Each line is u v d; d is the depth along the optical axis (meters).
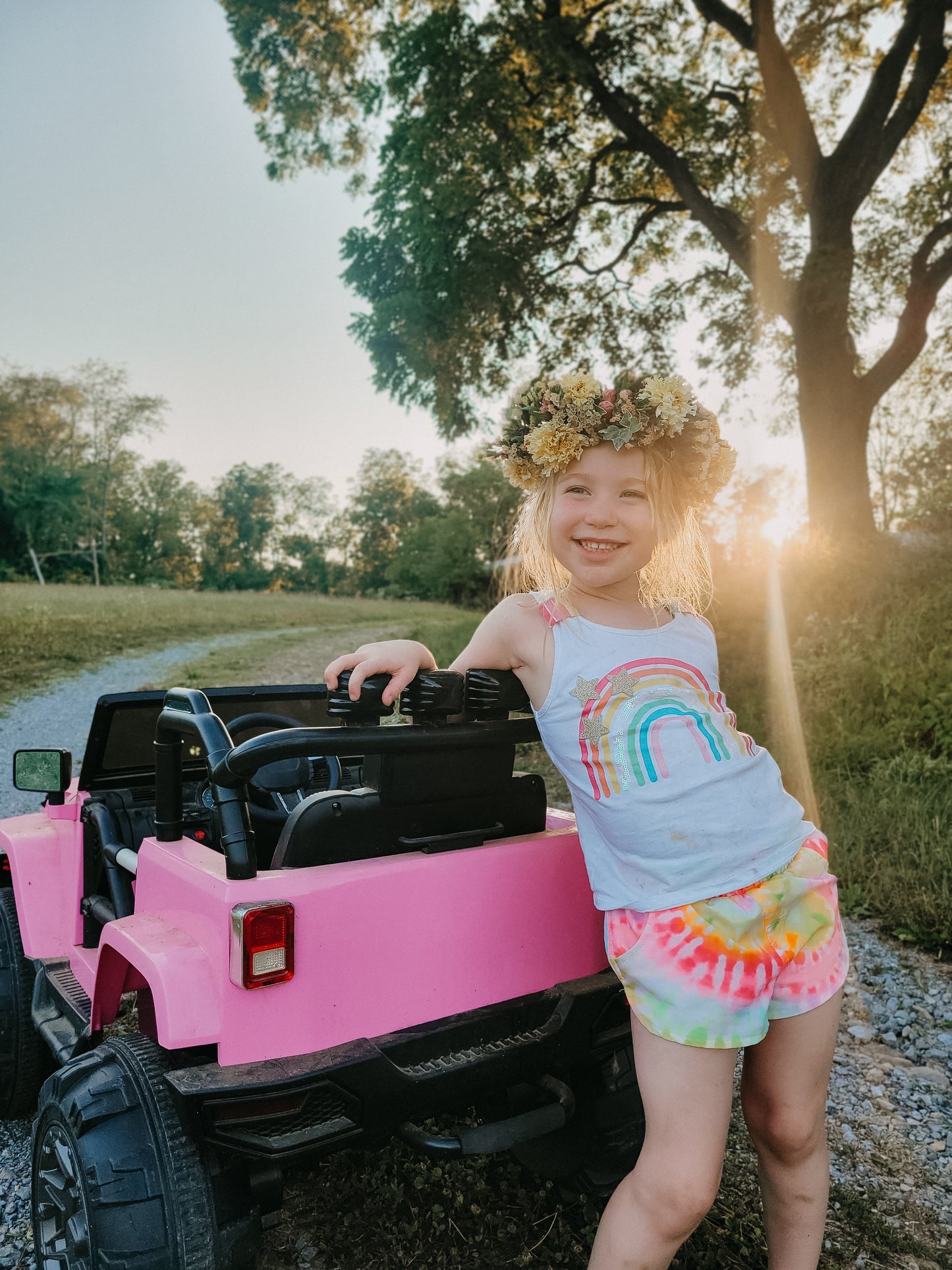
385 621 30.27
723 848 1.66
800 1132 1.82
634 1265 1.67
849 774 6.61
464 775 2.09
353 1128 1.82
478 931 2.03
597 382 1.83
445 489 60.25
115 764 3.17
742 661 8.66
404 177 16.89
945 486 11.75
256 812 3.04
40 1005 2.79
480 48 16.47
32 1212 2.06
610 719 1.73
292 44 18.59
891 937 4.65
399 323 17.55
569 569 1.90
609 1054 2.21
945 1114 3.18
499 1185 2.68
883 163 14.70
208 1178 1.80
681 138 18.38
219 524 99.75
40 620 22.72
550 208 19.45
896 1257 2.46
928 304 15.00
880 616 8.71
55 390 69.81
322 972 1.80
